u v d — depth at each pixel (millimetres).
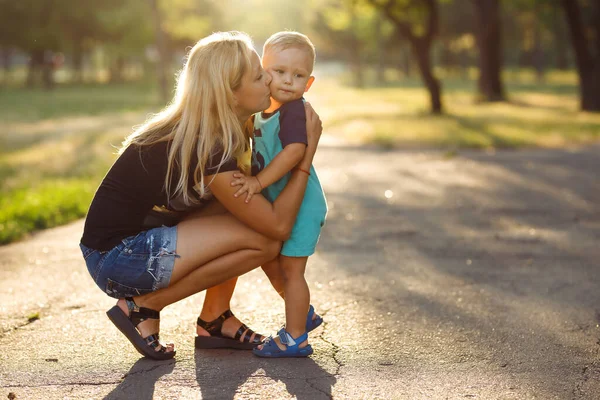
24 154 14109
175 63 69438
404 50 71500
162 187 3293
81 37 54688
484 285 4922
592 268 5387
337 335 3871
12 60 109562
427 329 3980
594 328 4012
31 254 5840
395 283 4949
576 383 3244
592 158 12422
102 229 3328
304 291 3518
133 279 3297
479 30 30406
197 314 4234
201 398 3047
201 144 3209
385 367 3416
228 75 3205
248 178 3266
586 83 23953
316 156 13039
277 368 3396
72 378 3266
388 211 7816
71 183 9883
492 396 3090
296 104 3375
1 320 4105
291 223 3365
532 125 18594
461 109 25438
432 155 13125
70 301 4496
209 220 3383
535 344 3750
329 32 62031
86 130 19016
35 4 47562
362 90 44969
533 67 80062
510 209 7887
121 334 3879
